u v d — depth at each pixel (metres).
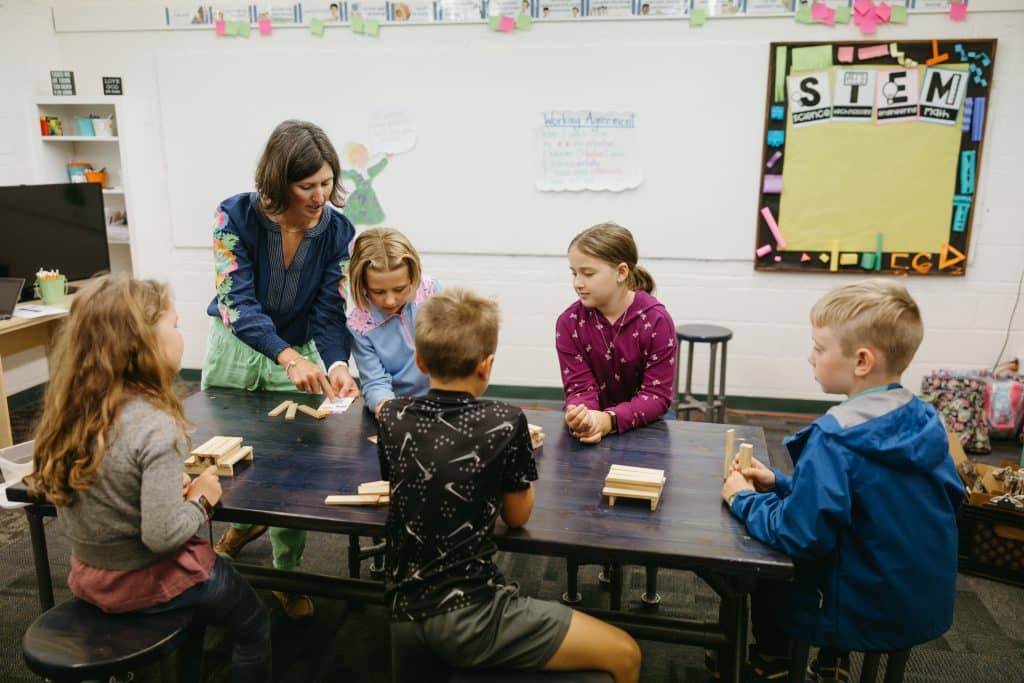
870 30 3.65
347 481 1.57
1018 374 3.83
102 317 1.28
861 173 3.80
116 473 1.29
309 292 2.09
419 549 1.28
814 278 3.98
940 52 3.61
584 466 1.66
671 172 3.96
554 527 1.38
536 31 3.92
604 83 3.91
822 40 3.69
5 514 2.84
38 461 1.32
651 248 4.07
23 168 4.18
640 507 1.47
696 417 4.00
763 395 4.17
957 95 3.64
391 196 4.23
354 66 4.09
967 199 3.75
